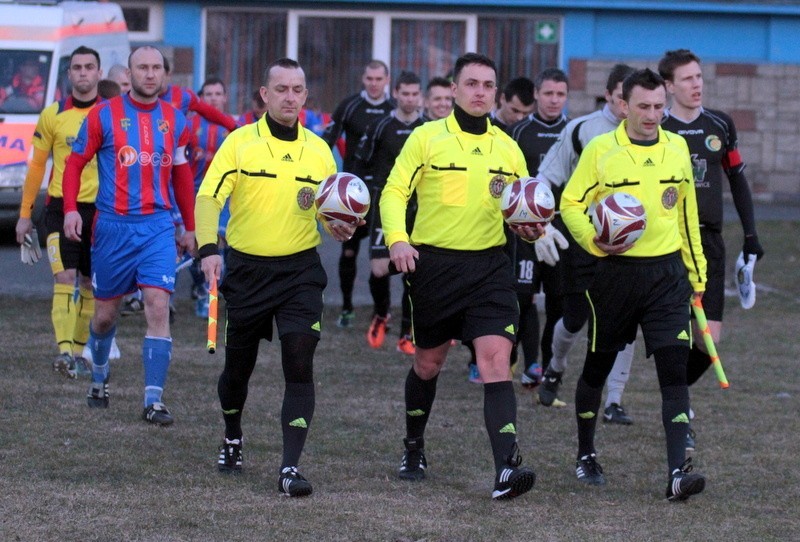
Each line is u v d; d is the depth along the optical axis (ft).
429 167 36.78
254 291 36.27
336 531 32.32
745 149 136.15
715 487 38.63
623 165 37.70
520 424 47.47
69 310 52.54
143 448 40.68
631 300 37.42
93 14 102.12
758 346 67.51
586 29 133.90
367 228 68.39
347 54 133.49
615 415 48.32
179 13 130.41
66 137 51.62
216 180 36.35
